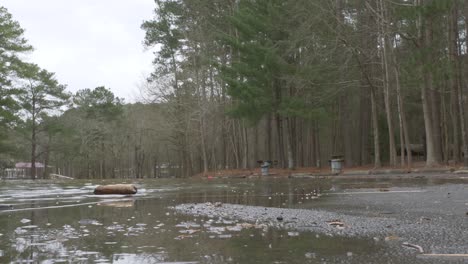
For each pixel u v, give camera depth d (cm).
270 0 3144
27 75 4050
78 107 6588
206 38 3925
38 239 482
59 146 5981
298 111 3017
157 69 4712
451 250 399
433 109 2805
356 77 3092
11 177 7838
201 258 377
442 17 2473
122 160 6794
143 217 699
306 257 377
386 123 3800
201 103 4197
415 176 1961
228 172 3681
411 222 578
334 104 3600
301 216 673
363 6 2828
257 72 3184
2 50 3853
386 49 2752
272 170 3400
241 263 356
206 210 801
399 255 381
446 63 2289
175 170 6475
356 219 621
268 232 521
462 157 3503
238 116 3312
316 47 2895
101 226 591
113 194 1333
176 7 4206
